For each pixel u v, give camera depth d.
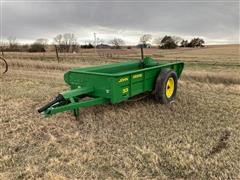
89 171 4.18
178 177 4.02
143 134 5.47
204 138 5.24
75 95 5.71
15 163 4.43
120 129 5.73
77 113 6.15
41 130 5.67
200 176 4.02
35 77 12.28
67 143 5.09
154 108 7.09
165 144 4.97
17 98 8.16
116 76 5.71
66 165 4.32
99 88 6.06
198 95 8.76
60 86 9.98
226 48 64.12
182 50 54.47
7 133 5.54
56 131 5.64
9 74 13.22
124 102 7.43
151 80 7.17
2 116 6.50
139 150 4.74
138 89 6.62
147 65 8.81
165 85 7.21
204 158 4.48
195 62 22.80
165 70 7.34
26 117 6.41
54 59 24.55
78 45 52.44
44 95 8.51
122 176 4.05
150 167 4.25
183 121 6.20
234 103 7.79
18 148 4.93
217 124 6.03
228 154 4.60
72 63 19.78
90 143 5.05
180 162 4.33
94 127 5.83
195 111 6.95
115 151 4.77
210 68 17.34
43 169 4.24
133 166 4.29
